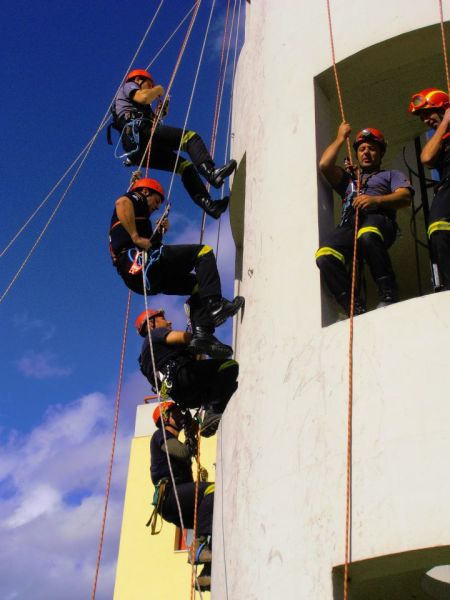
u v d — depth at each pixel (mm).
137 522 16406
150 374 8758
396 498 6230
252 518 7078
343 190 8242
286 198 8328
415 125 9664
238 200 10320
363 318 7082
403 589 8078
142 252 8641
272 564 6711
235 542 7246
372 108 9281
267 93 9195
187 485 9008
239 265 10547
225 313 8336
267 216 8430
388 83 8922
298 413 7117
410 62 8656
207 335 8312
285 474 6957
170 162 9977
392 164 10930
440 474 6164
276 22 9625
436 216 7426
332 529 6453
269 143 8828
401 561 6191
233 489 7551
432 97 8086
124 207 8766
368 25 8617
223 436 8258
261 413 7469
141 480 16797
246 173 9281
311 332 7422
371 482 6391
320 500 6617
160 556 15953
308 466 6828
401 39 8398
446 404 6398
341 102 8406
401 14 8469
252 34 10234
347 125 8297
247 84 10031
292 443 7039
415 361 6660
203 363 8430
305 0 9391
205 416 8422
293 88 8914
